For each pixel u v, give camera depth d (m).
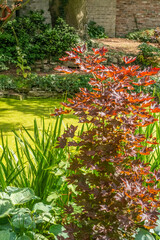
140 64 12.17
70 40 12.27
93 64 2.01
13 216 2.26
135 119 2.03
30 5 13.96
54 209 2.41
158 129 3.10
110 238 1.87
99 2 17.47
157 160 2.92
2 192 2.41
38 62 11.50
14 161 2.85
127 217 1.84
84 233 1.97
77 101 2.02
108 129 2.10
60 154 2.74
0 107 8.28
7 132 6.26
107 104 1.95
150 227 1.90
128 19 18.50
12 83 9.61
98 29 17.06
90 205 2.00
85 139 2.07
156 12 18.53
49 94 9.49
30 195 2.39
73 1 12.94
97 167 1.97
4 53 11.07
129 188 1.83
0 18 9.11
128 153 2.02
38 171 2.67
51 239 2.43
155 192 2.01
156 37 12.93
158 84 9.51
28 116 7.55
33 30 12.44
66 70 2.01
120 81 1.96
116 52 12.91
